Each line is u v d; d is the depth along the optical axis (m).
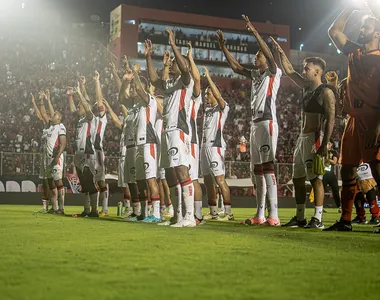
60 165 12.22
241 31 46.59
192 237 5.66
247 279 3.10
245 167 24.56
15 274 3.21
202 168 11.12
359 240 5.61
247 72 8.95
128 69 9.57
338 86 8.32
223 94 40.28
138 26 43.66
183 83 7.71
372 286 2.94
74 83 34.53
